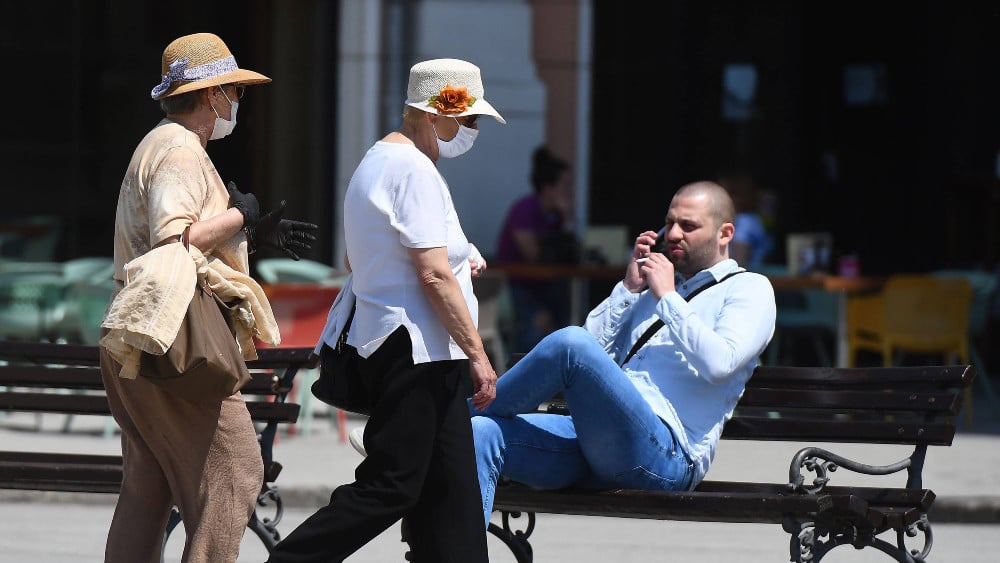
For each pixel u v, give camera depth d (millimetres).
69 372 22906
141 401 17562
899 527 18109
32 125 54938
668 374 20281
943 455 37875
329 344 18172
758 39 55094
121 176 55531
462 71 17812
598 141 54281
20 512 31641
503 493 19984
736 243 48500
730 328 19875
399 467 17359
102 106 55281
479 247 52031
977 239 55656
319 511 17453
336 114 52594
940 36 55719
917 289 42312
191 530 17797
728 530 31266
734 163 55125
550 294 49562
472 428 18344
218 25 54281
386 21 51375
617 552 28203
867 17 55406
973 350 46969
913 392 19422
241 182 53438
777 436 20297
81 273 48219
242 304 17562
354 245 17750
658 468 19656
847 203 55812
